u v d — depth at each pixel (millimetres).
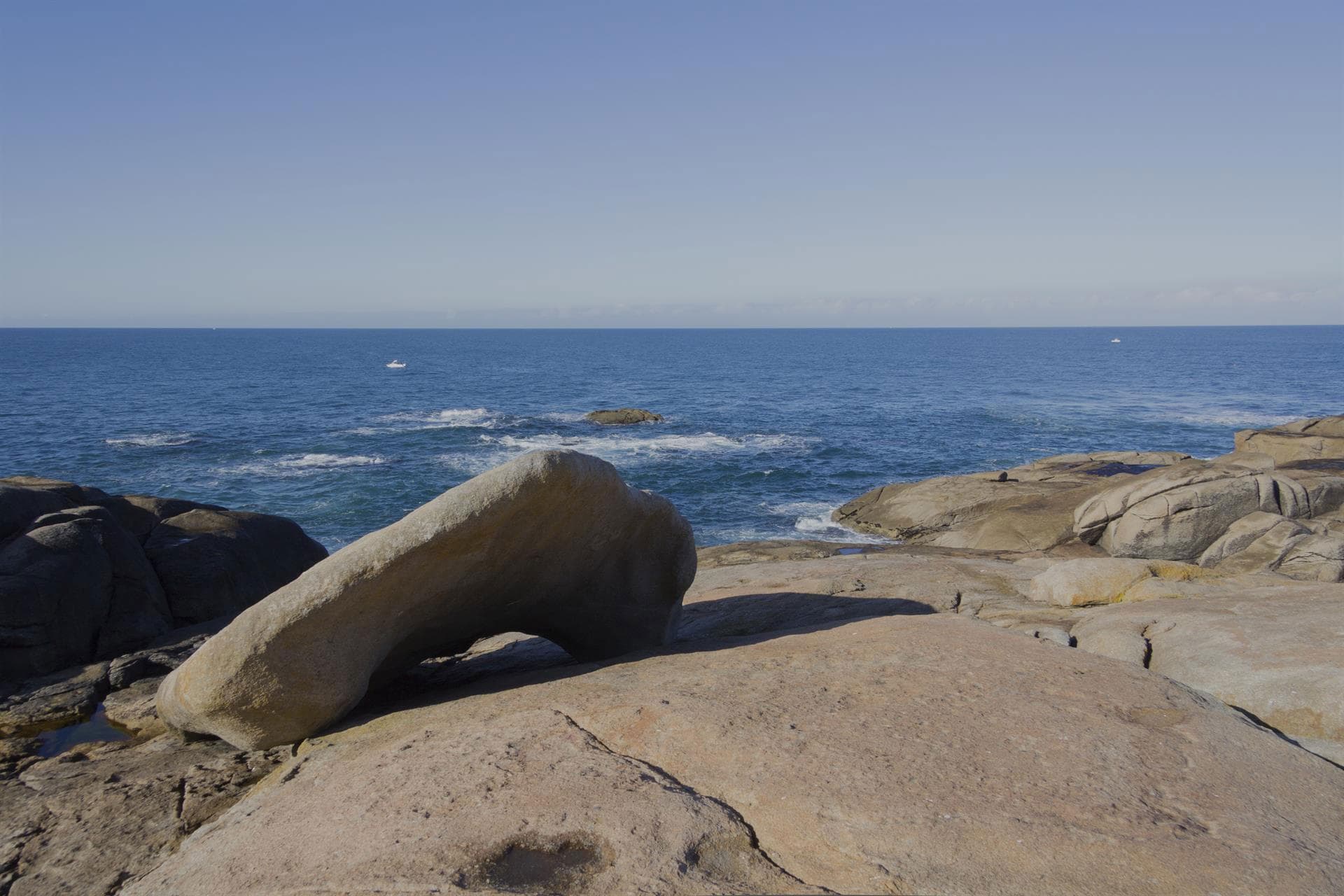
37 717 5906
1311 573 10281
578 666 4926
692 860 2553
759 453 33688
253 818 3168
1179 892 2363
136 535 8375
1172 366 92500
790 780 2939
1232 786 2928
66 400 47969
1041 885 2396
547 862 2553
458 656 6715
